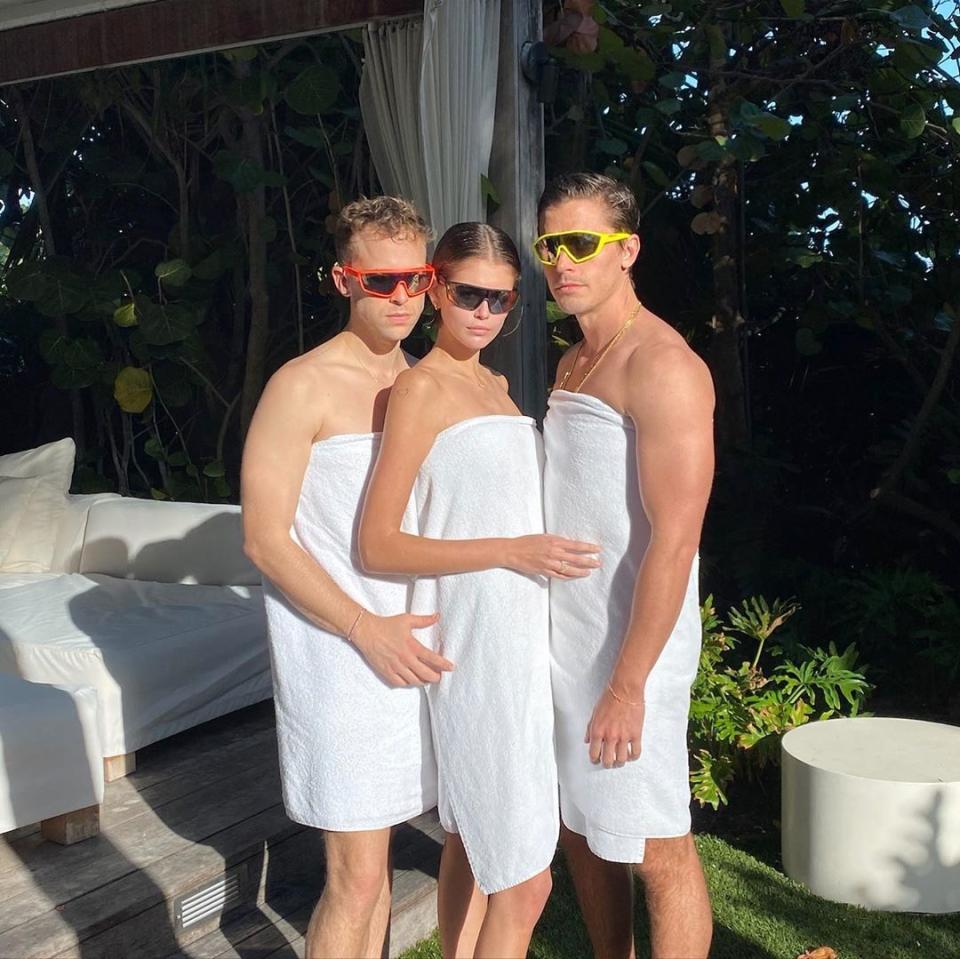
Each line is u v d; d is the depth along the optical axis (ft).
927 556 19.34
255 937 9.05
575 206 6.65
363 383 6.99
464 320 6.70
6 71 16.11
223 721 12.89
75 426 23.90
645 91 19.06
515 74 13.14
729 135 17.38
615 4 17.51
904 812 10.06
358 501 6.81
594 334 6.91
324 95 18.93
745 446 18.39
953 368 19.77
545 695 6.82
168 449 23.49
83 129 23.16
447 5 12.87
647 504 6.43
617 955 7.61
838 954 9.41
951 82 17.20
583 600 6.77
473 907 7.55
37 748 9.04
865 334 20.31
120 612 12.97
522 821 6.61
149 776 11.09
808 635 17.63
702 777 12.27
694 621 6.88
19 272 21.30
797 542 20.20
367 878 6.90
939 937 9.72
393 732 6.84
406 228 6.80
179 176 22.63
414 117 13.82
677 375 6.35
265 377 23.67
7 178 24.61
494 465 6.61
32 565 15.80
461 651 6.61
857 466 20.59
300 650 6.85
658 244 20.40
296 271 22.15
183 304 21.81
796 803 10.72
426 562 6.48
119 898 8.53
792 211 19.94
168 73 22.26
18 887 8.67
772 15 18.28
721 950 9.49
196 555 14.83
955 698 16.48
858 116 18.98
